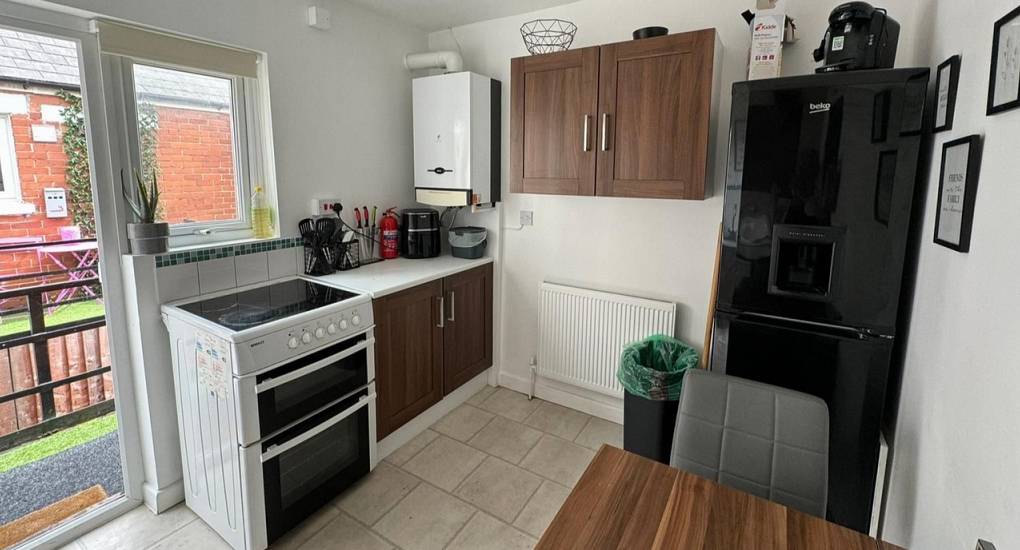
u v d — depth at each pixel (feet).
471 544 6.32
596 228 9.01
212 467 6.13
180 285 6.65
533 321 10.07
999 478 2.79
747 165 5.62
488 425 9.14
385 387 7.81
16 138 5.74
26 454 7.30
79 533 6.23
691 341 8.38
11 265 6.17
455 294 9.21
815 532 3.36
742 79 7.30
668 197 7.07
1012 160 3.01
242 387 5.49
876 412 5.33
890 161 4.95
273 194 7.83
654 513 3.53
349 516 6.77
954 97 4.27
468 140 8.91
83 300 7.03
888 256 5.08
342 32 8.49
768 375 5.84
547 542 3.26
